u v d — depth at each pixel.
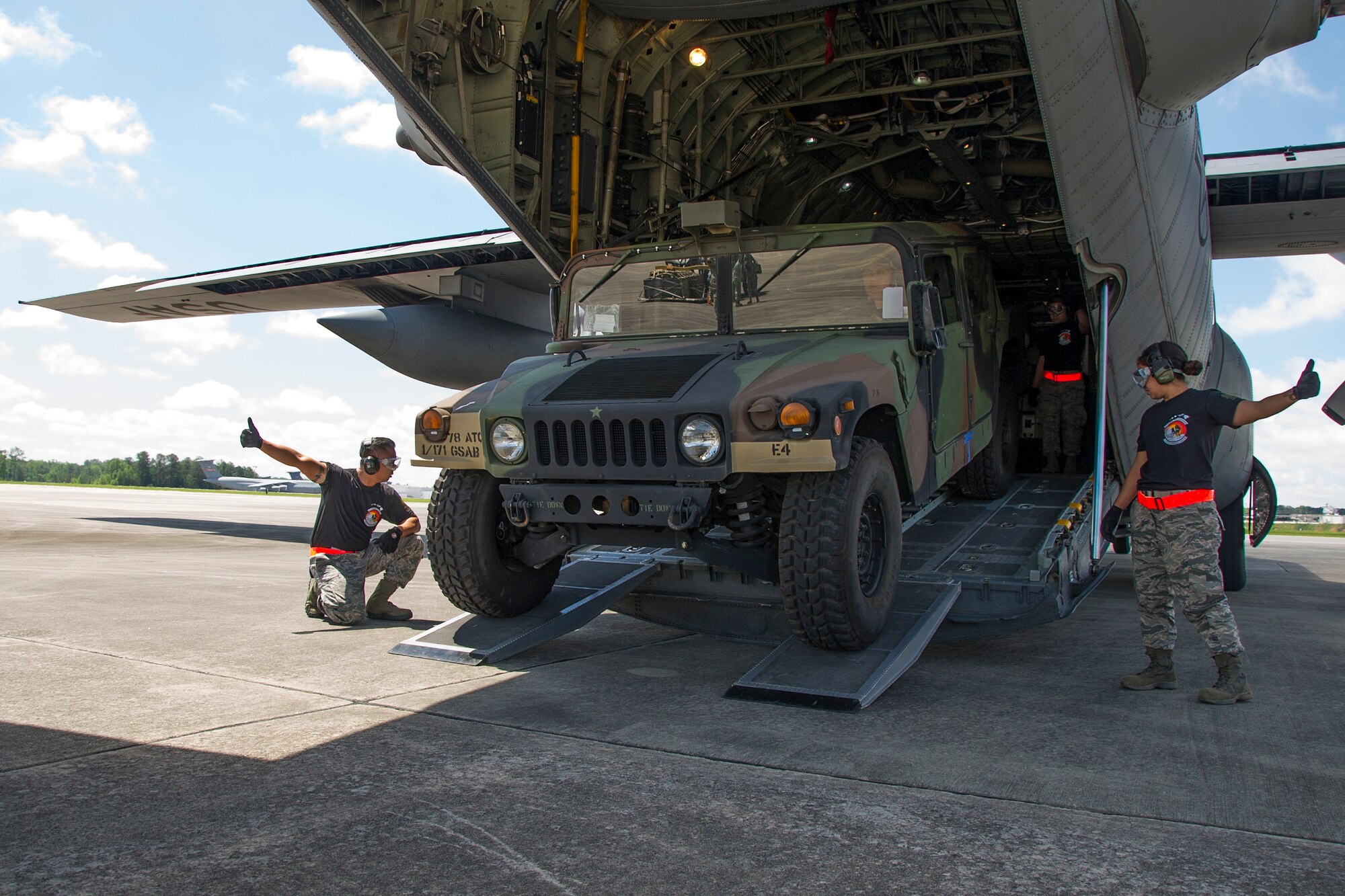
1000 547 5.17
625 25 6.22
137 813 2.38
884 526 4.15
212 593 6.83
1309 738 3.23
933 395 4.96
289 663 4.30
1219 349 8.23
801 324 4.94
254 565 9.22
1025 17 4.57
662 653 4.77
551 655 4.67
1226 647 3.71
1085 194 5.39
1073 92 4.93
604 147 6.54
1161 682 3.99
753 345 4.58
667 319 5.22
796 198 7.85
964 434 5.58
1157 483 3.87
